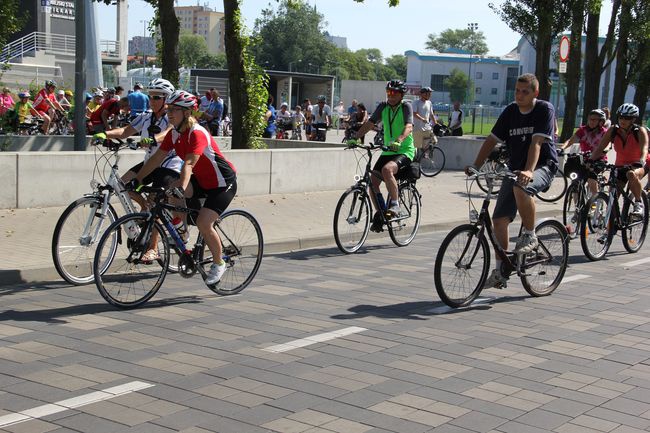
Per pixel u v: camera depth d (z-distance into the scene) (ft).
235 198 47.14
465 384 18.13
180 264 24.81
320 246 36.14
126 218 23.45
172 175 26.81
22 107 79.87
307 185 51.65
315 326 22.62
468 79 310.24
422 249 36.45
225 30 57.88
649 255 36.68
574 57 97.14
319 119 96.84
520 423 15.93
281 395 17.01
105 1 71.87
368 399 16.94
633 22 105.09
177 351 19.88
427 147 66.90
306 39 366.02
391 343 21.17
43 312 23.17
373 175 34.88
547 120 24.71
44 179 40.22
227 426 15.23
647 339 22.47
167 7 61.46
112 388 17.10
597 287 29.30
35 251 30.19
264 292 26.66
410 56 333.42
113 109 64.39
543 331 22.93
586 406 17.02
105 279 23.36
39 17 173.78
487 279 25.95
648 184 42.96
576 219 39.42
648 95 140.15
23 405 15.99
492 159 57.31
